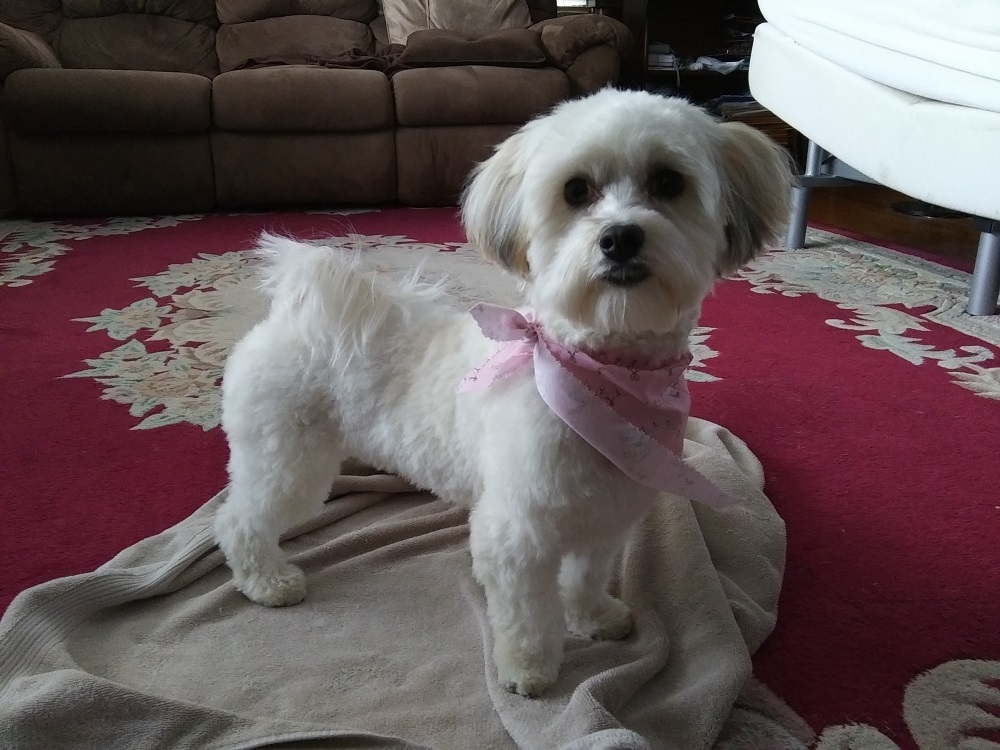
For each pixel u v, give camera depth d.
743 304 2.46
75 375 1.92
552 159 0.95
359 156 3.80
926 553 1.28
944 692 1.00
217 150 3.71
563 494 0.93
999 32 1.96
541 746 0.90
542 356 0.95
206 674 1.05
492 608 1.02
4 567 1.24
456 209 3.89
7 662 0.99
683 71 4.67
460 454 1.05
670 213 0.95
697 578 1.14
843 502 1.42
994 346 2.11
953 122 2.04
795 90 2.75
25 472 1.50
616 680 0.97
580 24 3.92
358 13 4.62
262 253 1.17
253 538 1.19
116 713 0.92
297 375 1.11
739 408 1.78
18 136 3.50
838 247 3.11
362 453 1.16
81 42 4.27
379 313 1.09
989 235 2.24
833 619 1.14
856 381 1.91
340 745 0.91
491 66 3.89
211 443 1.62
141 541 1.28
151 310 2.37
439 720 0.97
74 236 3.28
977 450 1.59
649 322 0.91
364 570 1.26
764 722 0.96
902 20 2.22
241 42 4.43
